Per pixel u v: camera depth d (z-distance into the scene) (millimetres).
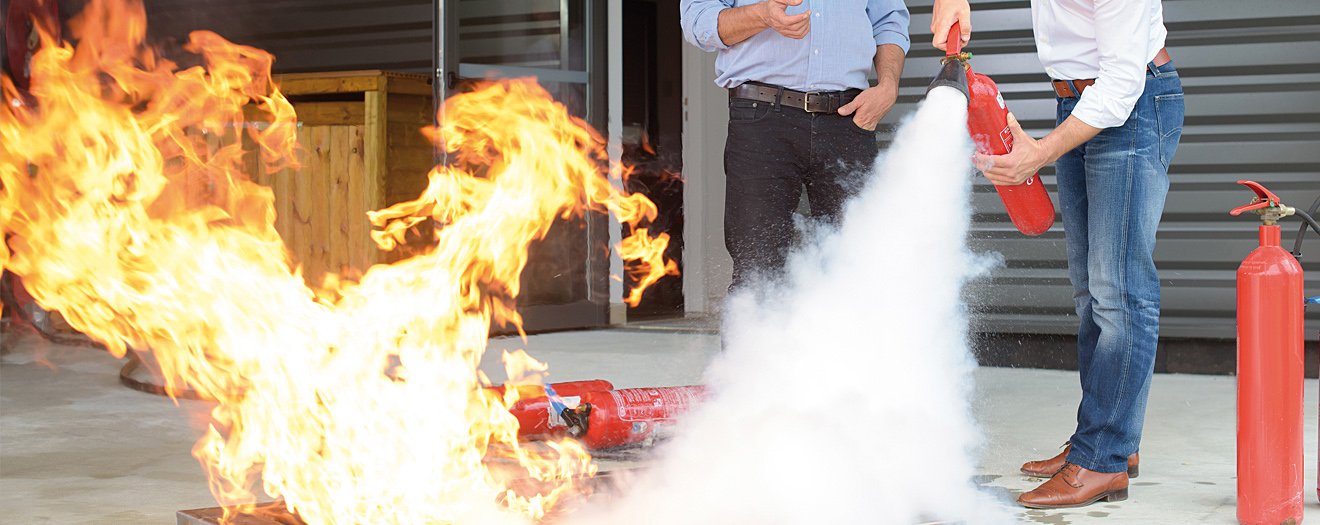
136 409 4145
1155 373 5020
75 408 4184
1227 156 4918
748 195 3467
